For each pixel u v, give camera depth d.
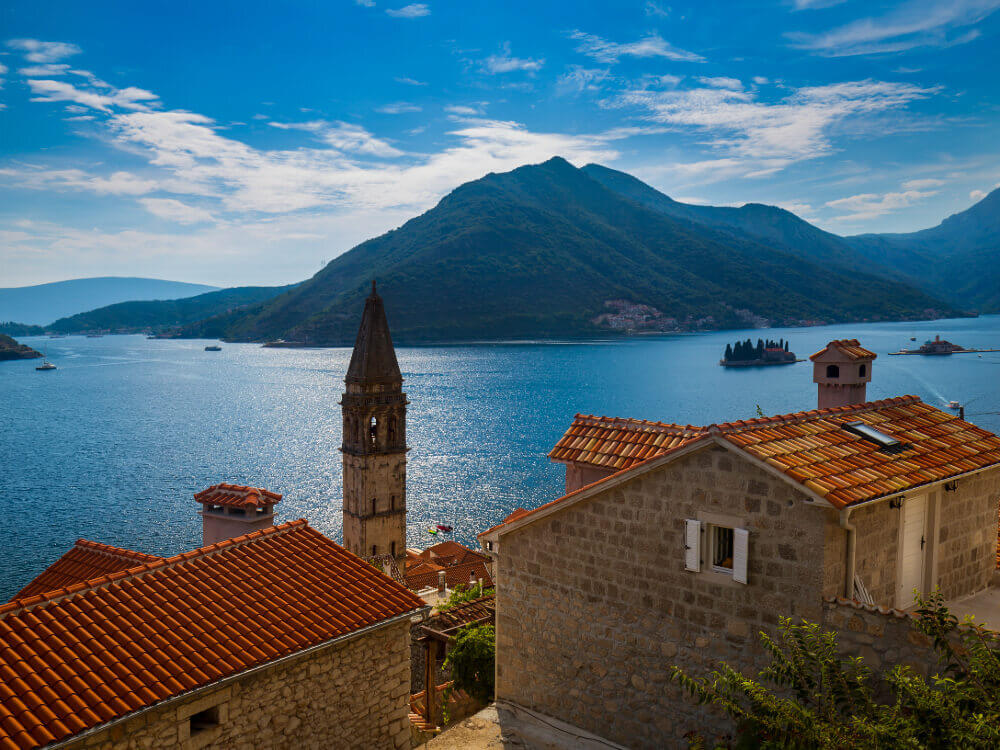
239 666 13.61
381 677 16.38
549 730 17.94
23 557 93.75
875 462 15.27
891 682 11.73
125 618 14.17
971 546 17.52
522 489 127.62
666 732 15.98
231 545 17.38
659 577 16.05
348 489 64.56
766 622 14.22
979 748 10.06
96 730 11.59
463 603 31.62
